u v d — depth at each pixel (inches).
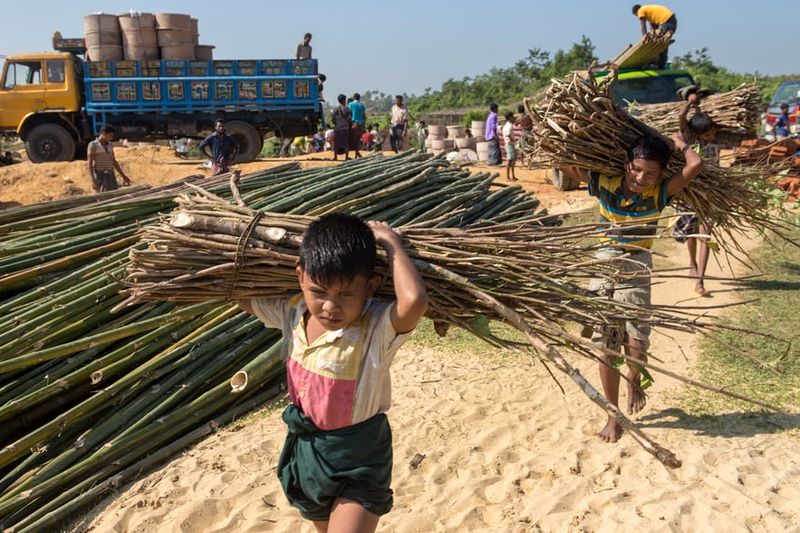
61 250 227.8
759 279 304.3
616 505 138.8
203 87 673.6
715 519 131.9
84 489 162.9
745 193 202.4
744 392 189.8
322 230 89.0
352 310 90.5
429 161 282.2
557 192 539.8
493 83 2404.0
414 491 151.9
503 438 172.2
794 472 147.9
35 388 182.7
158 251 107.7
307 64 684.1
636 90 499.8
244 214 113.4
